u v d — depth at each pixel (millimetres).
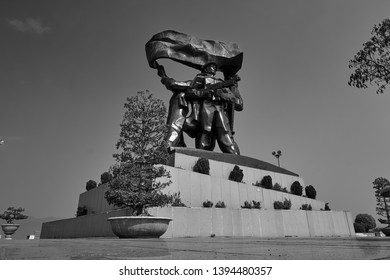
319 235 21656
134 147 11852
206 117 26641
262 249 4270
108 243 6449
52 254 3662
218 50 28375
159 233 10570
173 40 27297
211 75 27594
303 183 27594
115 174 11836
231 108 27859
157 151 11812
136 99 12359
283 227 19875
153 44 27062
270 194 22969
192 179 19078
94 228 18062
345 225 23875
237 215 18031
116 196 11391
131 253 3775
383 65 8750
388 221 39406
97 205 20391
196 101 27266
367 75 8891
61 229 22984
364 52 8867
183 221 15703
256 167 24922
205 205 18359
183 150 21609
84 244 5926
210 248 4609
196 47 27641
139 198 11250
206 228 16438
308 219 21484
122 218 10148
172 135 25109
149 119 12188
